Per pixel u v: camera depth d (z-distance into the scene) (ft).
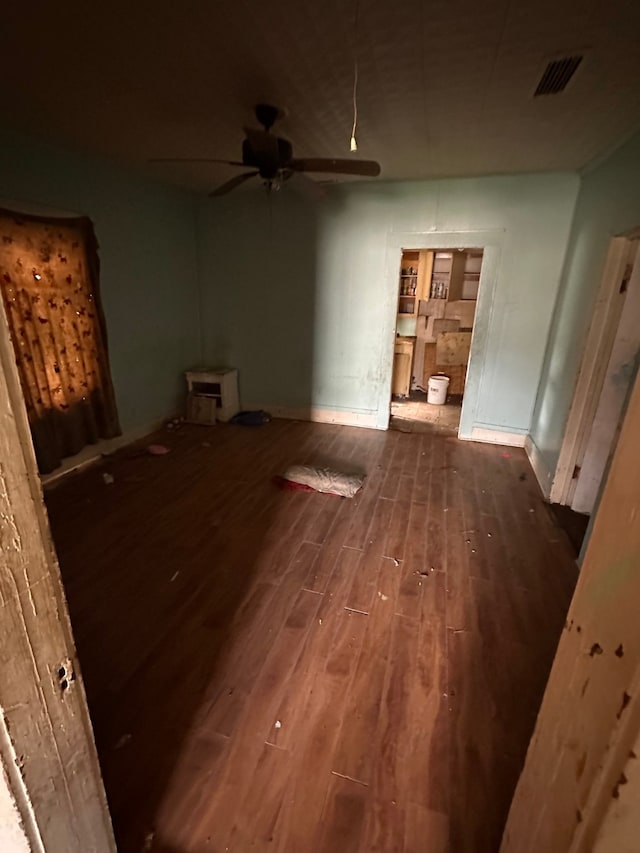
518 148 9.39
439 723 4.81
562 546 8.21
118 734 4.63
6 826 1.92
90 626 6.07
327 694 5.13
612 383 8.69
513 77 6.36
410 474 11.34
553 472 9.96
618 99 6.86
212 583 7.00
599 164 9.63
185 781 4.21
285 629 6.09
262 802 4.05
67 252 10.18
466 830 3.85
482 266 12.48
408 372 19.67
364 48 5.69
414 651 5.76
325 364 15.24
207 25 5.22
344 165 7.84
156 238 13.35
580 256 10.30
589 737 1.69
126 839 3.76
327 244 13.85
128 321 12.63
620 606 1.57
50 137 9.22
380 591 6.91
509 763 4.40
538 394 12.72
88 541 8.08
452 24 5.12
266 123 7.79
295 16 5.03
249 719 4.82
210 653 5.67
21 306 9.14
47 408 10.02
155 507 9.37
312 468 11.05
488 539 8.42
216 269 15.35
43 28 5.28
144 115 8.04
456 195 12.16
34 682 1.88
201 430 14.67
